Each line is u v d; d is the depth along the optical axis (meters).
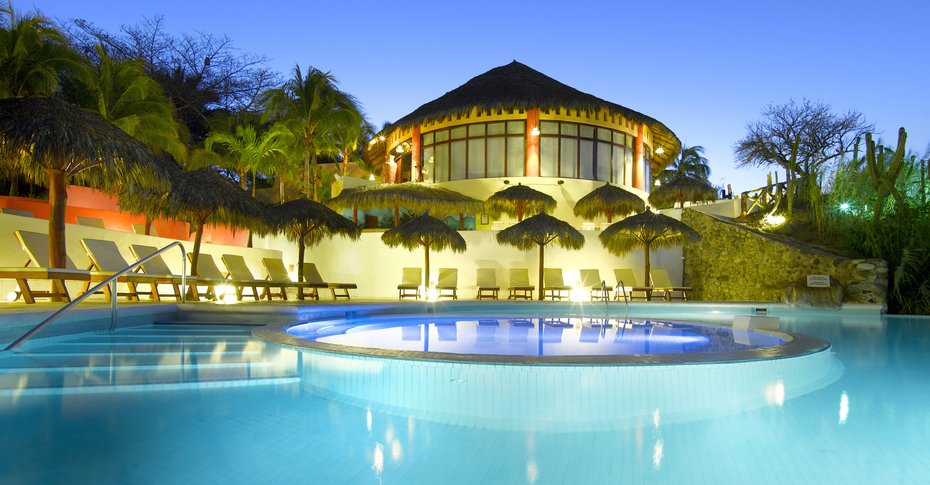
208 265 12.27
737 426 3.07
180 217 11.74
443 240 14.02
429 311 11.42
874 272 12.27
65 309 4.96
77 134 7.97
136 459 2.37
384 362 3.71
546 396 3.41
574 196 19.48
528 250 15.51
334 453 2.54
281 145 21.20
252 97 31.86
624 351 5.75
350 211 20.30
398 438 2.80
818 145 27.50
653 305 11.93
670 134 22.09
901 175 13.52
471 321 9.59
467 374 3.51
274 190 29.12
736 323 7.32
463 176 20.19
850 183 14.42
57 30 16.58
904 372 4.70
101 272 8.42
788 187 17.11
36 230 9.80
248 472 2.28
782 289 12.95
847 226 14.04
